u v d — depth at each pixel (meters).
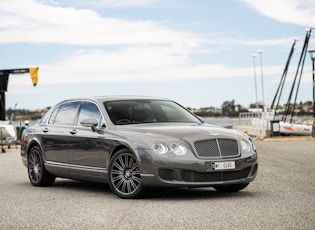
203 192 9.43
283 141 30.62
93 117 9.80
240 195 8.88
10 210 7.86
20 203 8.54
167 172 8.48
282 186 9.92
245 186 9.24
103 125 9.48
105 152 9.24
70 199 8.88
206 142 8.65
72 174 10.07
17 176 12.90
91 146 9.55
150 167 8.48
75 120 10.23
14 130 26.09
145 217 7.02
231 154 8.74
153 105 10.03
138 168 8.66
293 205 7.67
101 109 9.73
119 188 9.01
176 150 8.50
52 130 10.62
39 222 6.89
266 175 11.90
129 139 8.82
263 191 9.30
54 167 10.46
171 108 10.16
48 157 10.66
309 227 6.17
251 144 9.14
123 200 8.64
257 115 58.25
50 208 7.96
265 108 60.75
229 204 7.91
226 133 8.95
